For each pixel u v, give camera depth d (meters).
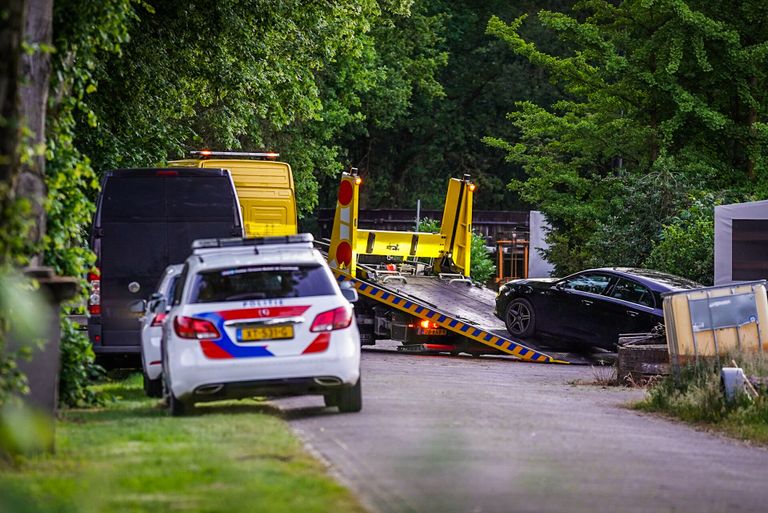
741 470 26.91
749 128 89.69
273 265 32.66
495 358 63.22
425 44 159.00
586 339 60.28
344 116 133.12
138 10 61.88
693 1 92.00
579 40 94.56
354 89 136.12
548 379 49.53
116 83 62.69
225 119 79.06
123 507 18.78
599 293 60.34
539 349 62.31
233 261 32.75
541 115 97.12
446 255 69.88
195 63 68.19
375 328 63.75
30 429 12.28
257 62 70.56
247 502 19.17
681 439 31.97
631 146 92.75
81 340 35.69
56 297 24.69
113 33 38.22
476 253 105.31
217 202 49.03
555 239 94.44
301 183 125.56
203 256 33.72
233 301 31.84
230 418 30.70
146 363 39.59
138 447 25.28
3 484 11.74
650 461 26.83
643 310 58.25
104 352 47.81
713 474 25.84
